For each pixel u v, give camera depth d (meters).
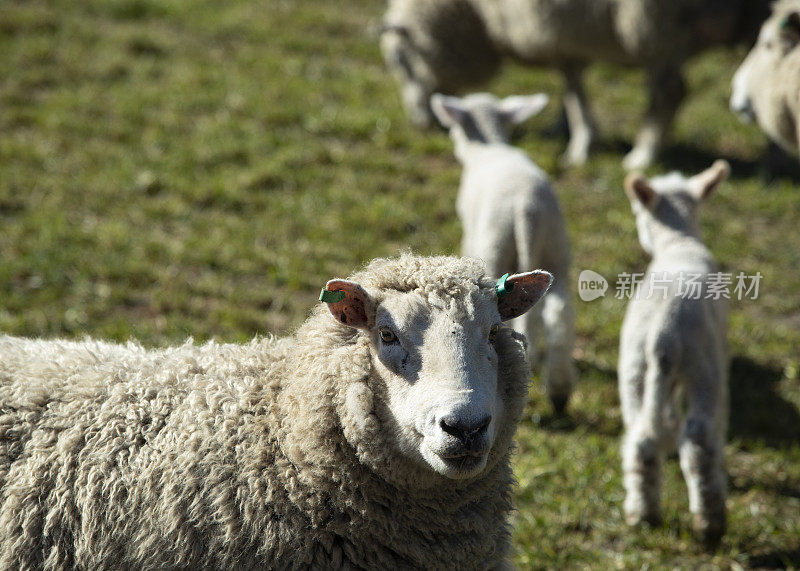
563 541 8.11
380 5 24.42
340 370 5.27
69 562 5.27
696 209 9.48
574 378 10.07
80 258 12.34
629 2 14.91
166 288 11.88
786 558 7.96
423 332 5.11
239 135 16.64
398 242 13.53
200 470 5.29
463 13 17.22
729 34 15.09
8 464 5.43
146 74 19.12
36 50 19.38
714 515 7.95
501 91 20.03
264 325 11.30
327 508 5.28
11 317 10.86
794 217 14.76
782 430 10.00
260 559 5.19
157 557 5.18
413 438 5.02
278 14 23.14
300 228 13.67
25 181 14.44
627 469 8.27
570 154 16.77
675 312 8.13
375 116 17.75
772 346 11.45
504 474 5.72
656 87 15.74
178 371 5.81
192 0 23.56
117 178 14.76
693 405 8.03
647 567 7.82
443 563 5.42
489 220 10.19
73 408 5.58
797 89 10.70
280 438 5.39
